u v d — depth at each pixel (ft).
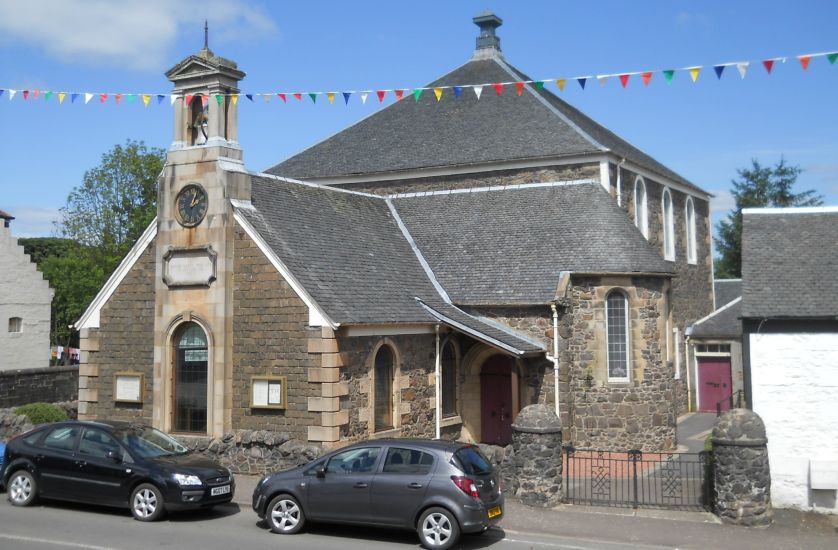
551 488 56.44
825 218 66.08
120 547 44.27
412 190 114.73
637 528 50.85
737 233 211.00
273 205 76.74
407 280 83.66
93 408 77.87
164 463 52.34
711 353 122.52
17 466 55.57
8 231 126.93
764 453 52.37
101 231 170.71
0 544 44.60
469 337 83.71
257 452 65.57
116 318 77.41
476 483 45.60
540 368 81.25
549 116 113.70
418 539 47.52
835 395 55.88
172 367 73.61
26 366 128.26
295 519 48.34
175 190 73.72
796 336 56.90
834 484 54.54
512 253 88.33
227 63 74.18
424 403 77.46
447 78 131.13
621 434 82.89
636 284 84.43
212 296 71.05
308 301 67.10
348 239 82.58
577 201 92.12
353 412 68.13
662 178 121.80
